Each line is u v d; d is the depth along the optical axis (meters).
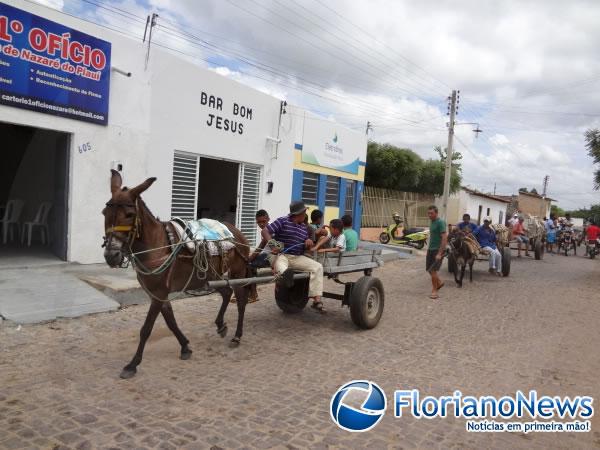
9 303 6.41
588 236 22.91
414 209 26.50
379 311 7.25
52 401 4.09
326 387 4.80
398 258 16.31
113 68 9.11
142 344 4.80
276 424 3.94
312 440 3.72
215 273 5.54
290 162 14.93
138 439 3.56
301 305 7.42
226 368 5.15
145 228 4.68
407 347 6.33
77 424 3.72
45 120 8.11
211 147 11.75
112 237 4.32
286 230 6.36
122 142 9.48
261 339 6.29
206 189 16.53
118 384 4.52
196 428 3.78
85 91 8.64
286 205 14.98
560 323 8.22
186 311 7.46
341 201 18.41
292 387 4.74
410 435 3.95
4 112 7.56
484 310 8.93
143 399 4.25
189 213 11.48
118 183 4.66
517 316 8.58
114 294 7.29
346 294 6.96
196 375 4.89
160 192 10.46
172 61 10.39
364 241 20.27
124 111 9.45
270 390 4.63
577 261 20.25
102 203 9.22
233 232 6.23
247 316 7.43
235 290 5.91
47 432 3.57
